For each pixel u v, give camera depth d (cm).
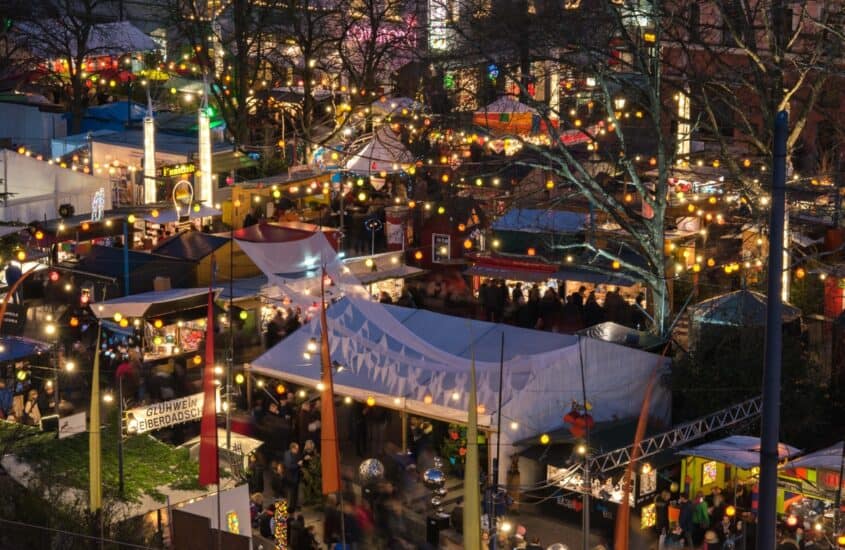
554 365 2125
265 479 2181
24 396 2309
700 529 1920
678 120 2897
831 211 2873
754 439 2011
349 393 2284
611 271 2842
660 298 2589
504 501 1892
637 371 2252
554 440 2066
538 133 3706
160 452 1669
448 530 1947
